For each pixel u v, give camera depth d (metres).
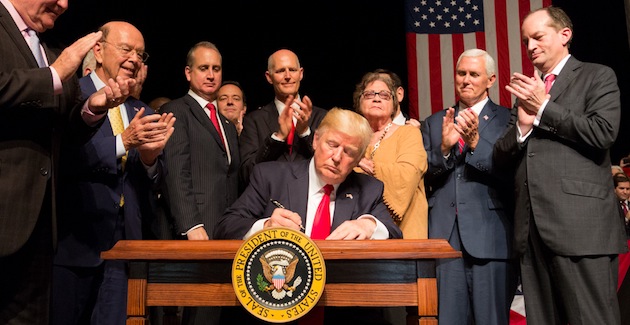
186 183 3.56
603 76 3.13
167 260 2.27
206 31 7.57
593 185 3.06
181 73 7.45
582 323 2.97
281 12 7.75
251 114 4.12
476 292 3.44
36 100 2.33
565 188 3.06
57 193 3.00
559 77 3.23
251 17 7.70
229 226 2.76
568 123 3.01
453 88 5.68
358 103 3.98
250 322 2.75
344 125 2.82
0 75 2.29
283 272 2.17
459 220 3.49
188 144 3.69
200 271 2.25
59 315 2.96
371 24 7.81
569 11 7.23
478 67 3.70
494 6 5.67
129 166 3.19
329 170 2.83
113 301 3.05
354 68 7.79
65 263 2.96
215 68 3.98
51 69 2.36
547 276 3.11
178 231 3.50
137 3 7.30
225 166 3.80
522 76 3.12
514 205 3.46
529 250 3.18
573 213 3.03
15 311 2.42
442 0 5.78
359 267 2.25
